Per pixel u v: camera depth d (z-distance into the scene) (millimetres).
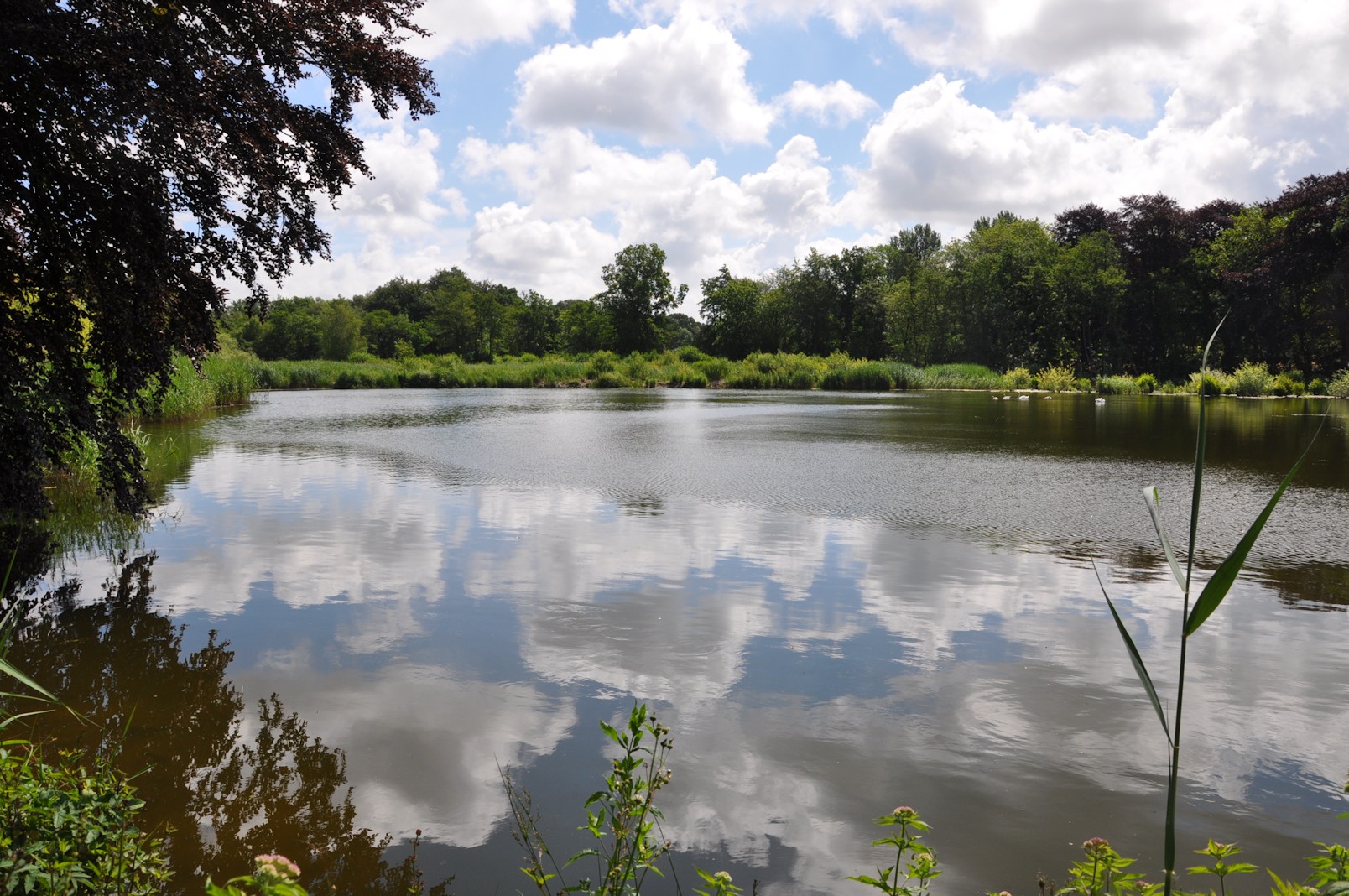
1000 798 2902
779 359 56156
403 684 3914
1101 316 56750
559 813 2814
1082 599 5262
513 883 2443
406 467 11703
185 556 6379
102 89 4941
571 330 92562
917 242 101500
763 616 4910
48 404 5844
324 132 6203
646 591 5418
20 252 5488
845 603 5168
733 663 4168
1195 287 55844
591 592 5398
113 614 4969
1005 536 7113
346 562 6199
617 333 85625
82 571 5953
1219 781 3016
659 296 86312
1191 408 28391
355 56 6141
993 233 67500
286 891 1543
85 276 5602
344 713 3600
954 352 65500
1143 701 3709
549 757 3199
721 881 2039
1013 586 5566
